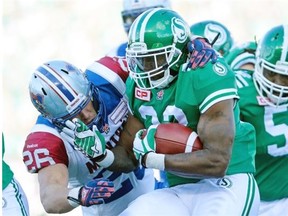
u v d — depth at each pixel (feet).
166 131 32.63
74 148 35.29
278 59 36.32
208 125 31.81
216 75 32.19
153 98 34.09
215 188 34.17
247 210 34.14
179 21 33.17
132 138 35.73
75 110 33.42
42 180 33.99
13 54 102.99
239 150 34.58
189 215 34.22
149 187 40.16
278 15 107.04
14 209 34.99
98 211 39.52
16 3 107.24
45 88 33.19
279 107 37.73
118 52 44.96
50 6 108.06
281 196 40.32
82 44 105.81
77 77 33.60
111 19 108.06
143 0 53.11
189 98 32.60
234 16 107.65
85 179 37.04
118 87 36.01
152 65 32.58
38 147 34.47
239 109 36.37
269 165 39.19
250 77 38.47
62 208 32.37
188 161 31.86
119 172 36.06
